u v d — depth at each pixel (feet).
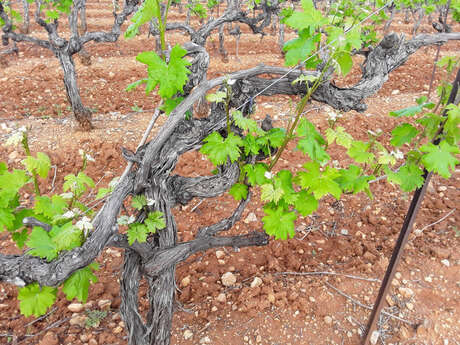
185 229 13.15
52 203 6.51
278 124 19.10
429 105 7.06
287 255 12.08
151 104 21.81
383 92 23.77
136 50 30.30
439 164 6.11
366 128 19.07
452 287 10.98
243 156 7.04
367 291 10.82
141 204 6.16
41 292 5.87
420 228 13.23
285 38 35.40
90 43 30.81
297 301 10.39
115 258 12.00
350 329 9.81
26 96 21.61
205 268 11.72
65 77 16.65
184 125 6.43
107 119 19.75
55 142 17.16
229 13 16.31
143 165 6.05
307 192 6.83
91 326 9.71
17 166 15.61
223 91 6.51
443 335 9.64
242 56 29.60
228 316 10.12
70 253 5.13
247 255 12.20
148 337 7.73
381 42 7.06
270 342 9.48
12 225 6.17
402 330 9.71
